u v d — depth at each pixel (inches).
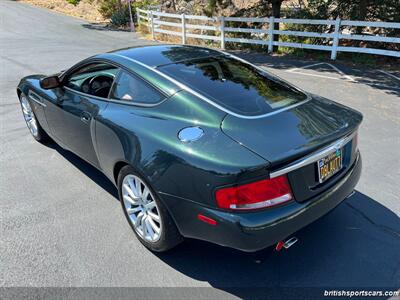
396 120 212.8
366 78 322.3
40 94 161.5
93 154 132.0
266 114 97.3
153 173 94.5
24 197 137.2
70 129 142.5
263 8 557.0
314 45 426.9
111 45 534.3
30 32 671.8
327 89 285.4
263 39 508.7
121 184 113.0
